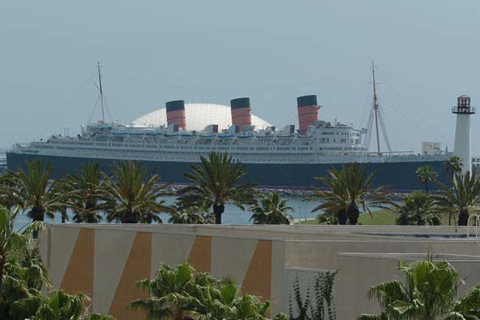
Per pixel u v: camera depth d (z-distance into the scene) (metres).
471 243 66.62
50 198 123.25
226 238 64.94
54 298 47.44
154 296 51.09
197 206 132.62
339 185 134.62
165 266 53.34
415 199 154.38
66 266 77.12
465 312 40.53
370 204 140.00
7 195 119.69
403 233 85.50
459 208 140.62
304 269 58.59
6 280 53.53
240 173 131.75
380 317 43.00
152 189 135.25
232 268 64.38
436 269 40.47
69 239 77.25
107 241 74.44
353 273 54.72
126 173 122.56
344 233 76.94
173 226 79.75
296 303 58.81
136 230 72.25
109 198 124.75
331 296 56.34
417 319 40.00
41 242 78.31
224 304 49.03
